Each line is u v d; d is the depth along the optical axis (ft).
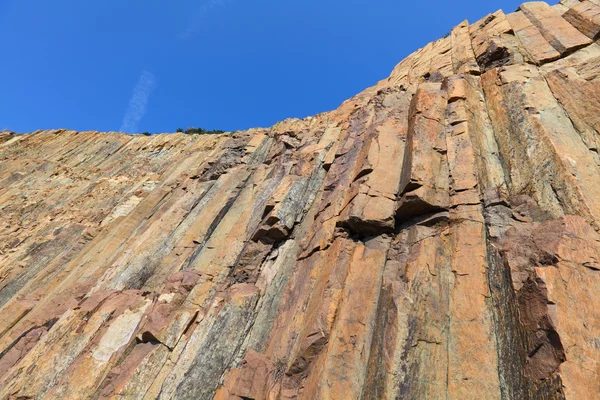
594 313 21.17
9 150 165.78
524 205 31.48
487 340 23.84
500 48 57.36
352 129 60.85
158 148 141.69
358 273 32.04
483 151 40.50
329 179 51.90
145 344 38.01
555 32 55.31
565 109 39.99
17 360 46.65
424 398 22.00
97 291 51.83
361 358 25.48
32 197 119.34
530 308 22.40
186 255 55.21
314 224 44.91
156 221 68.69
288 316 35.09
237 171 76.23
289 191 52.80
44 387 36.88
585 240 24.70
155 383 33.71
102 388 35.17
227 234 55.36
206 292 44.29
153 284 51.29
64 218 98.68
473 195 34.14
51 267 74.69
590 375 18.62
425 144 41.37
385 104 58.85
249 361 31.63
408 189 36.68
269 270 44.19
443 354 23.95
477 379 22.17
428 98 49.06
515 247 27.40
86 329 42.55
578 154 33.30
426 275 28.48
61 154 157.38
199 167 95.55
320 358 26.73
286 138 81.15
